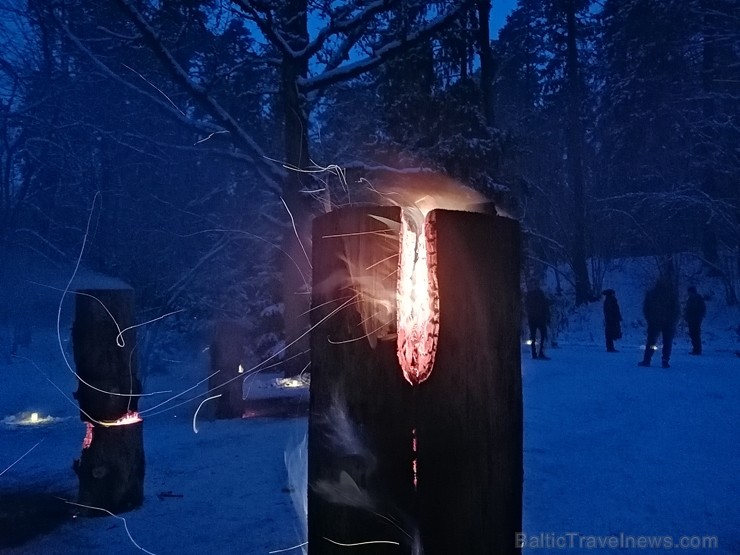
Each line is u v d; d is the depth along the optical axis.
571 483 5.92
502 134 15.57
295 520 5.36
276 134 20.25
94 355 5.79
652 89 35.25
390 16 15.74
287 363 14.84
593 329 31.11
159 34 15.72
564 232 38.69
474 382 1.54
